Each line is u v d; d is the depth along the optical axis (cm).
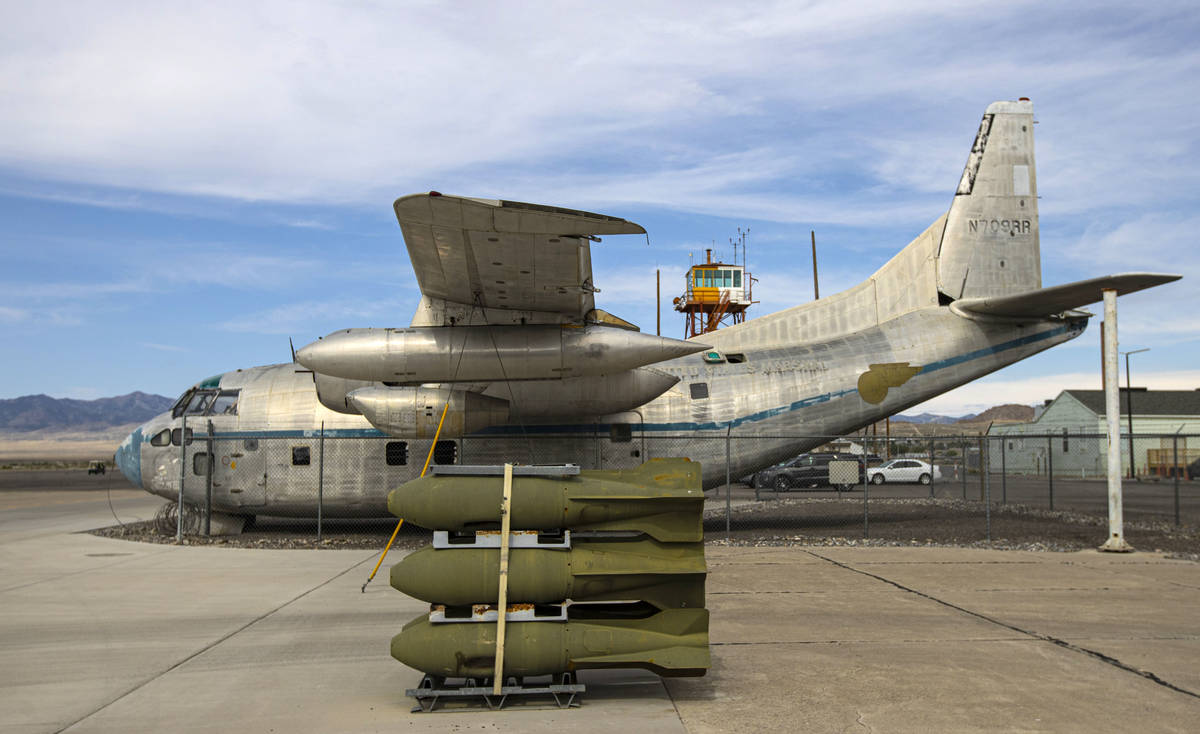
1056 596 996
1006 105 1789
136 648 755
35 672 675
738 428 1661
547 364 1409
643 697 604
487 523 604
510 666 576
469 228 1080
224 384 1717
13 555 1398
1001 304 1603
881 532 1692
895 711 566
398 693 616
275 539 1620
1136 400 5684
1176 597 988
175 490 1667
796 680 644
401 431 1492
